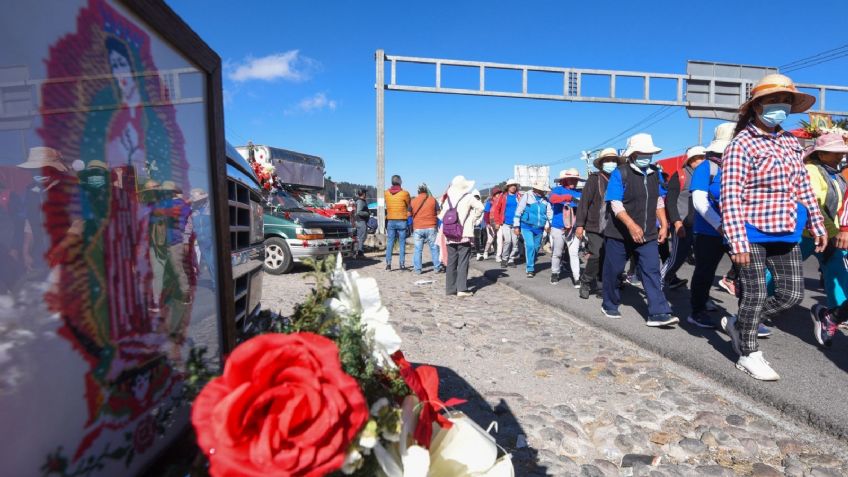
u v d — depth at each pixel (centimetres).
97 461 103
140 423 119
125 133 113
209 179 162
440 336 505
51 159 91
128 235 115
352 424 95
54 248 92
